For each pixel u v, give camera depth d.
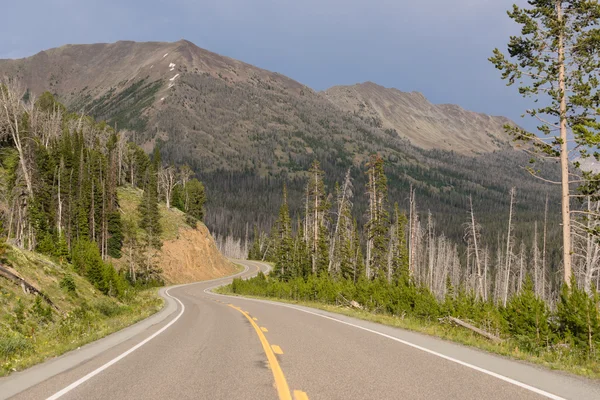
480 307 19.52
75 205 67.75
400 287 24.44
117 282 39.88
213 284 76.88
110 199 75.56
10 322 16.61
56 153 75.38
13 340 11.09
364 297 27.45
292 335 13.20
